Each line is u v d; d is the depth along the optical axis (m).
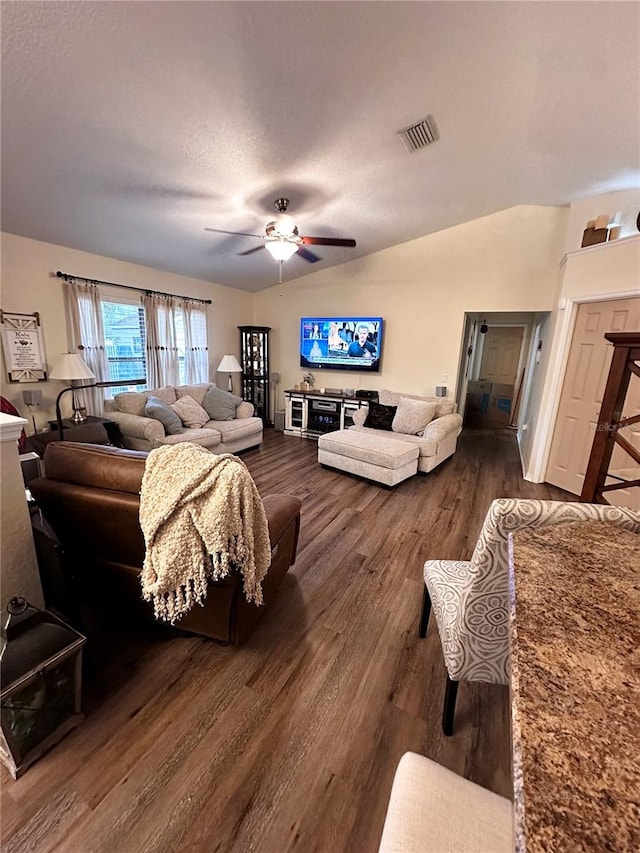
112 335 4.38
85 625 1.85
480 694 1.54
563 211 4.10
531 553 0.79
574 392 3.65
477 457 4.96
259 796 1.17
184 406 4.50
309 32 1.71
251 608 1.74
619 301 3.18
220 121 2.24
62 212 3.14
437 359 5.08
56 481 1.63
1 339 3.43
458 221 4.48
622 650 0.54
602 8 1.63
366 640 1.80
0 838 1.05
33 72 1.77
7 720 1.14
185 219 3.52
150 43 1.68
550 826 0.34
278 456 4.77
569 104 2.26
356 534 2.83
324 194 3.35
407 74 2.01
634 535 0.88
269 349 6.50
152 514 1.38
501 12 1.66
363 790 1.19
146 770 1.23
